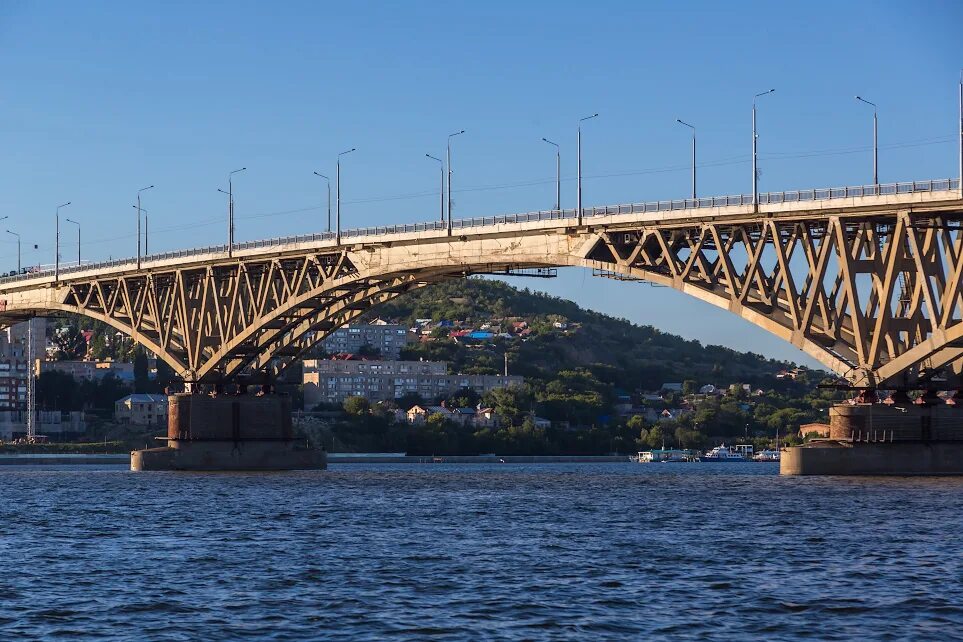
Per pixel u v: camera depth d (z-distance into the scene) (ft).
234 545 400.26
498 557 366.02
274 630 266.57
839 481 635.66
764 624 269.64
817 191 604.49
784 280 613.52
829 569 337.11
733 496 585.22
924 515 465.06
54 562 361.10
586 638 258.16
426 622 272.72
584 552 376.07
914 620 272.51
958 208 571.69
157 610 286.66
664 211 646.74
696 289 636.48
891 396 652.89
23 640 258.78
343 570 342.03
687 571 336.49
